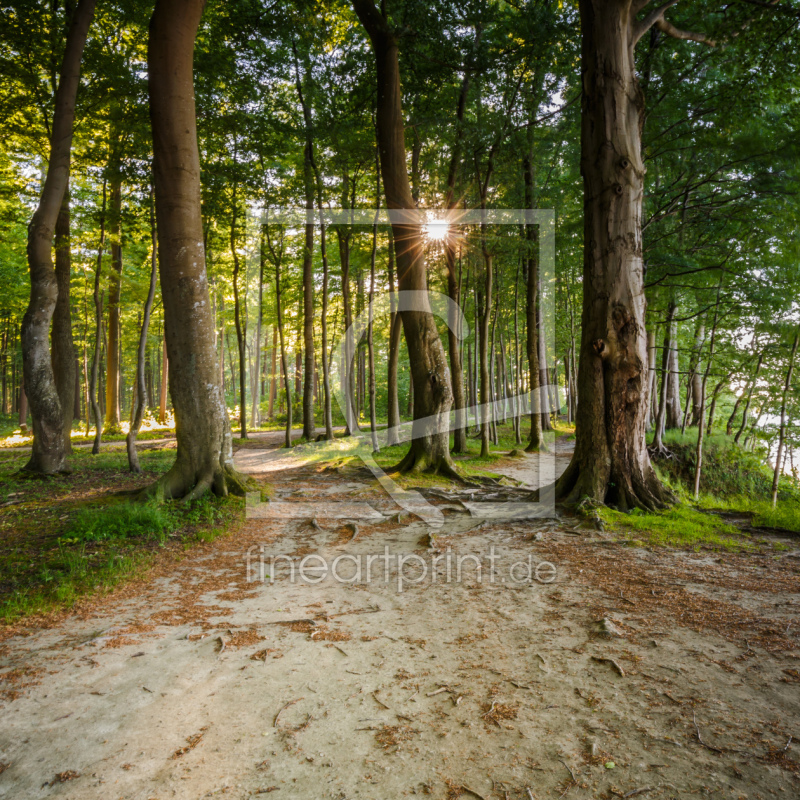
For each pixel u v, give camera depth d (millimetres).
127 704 2861
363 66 14445
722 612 3900
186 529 6926
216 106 14094
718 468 13539
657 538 6105
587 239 8148
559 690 2947
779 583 4480
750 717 2590
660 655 3289
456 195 16328
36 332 11414
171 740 2543
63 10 12164
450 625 3947
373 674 3199
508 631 3801
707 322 12344
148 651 3518
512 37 13250
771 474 13414
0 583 4773
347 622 4039
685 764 2271
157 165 8641
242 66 14266
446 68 12930
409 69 13328
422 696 2930
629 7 7863
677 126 12031
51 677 3154
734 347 11539
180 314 8656
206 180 14703
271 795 2160
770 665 3082
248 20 13367
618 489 7762
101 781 2248
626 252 7879
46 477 11266
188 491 8586
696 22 10695
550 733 2549
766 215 11414
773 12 9336
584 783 2184
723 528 6484
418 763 2352
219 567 5520
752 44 10242
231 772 2309
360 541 6602
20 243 22406
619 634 3604
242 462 15445
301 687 3049
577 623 3877
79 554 5512
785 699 2727
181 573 5297
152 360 43906
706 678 2980
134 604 4414
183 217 8664
